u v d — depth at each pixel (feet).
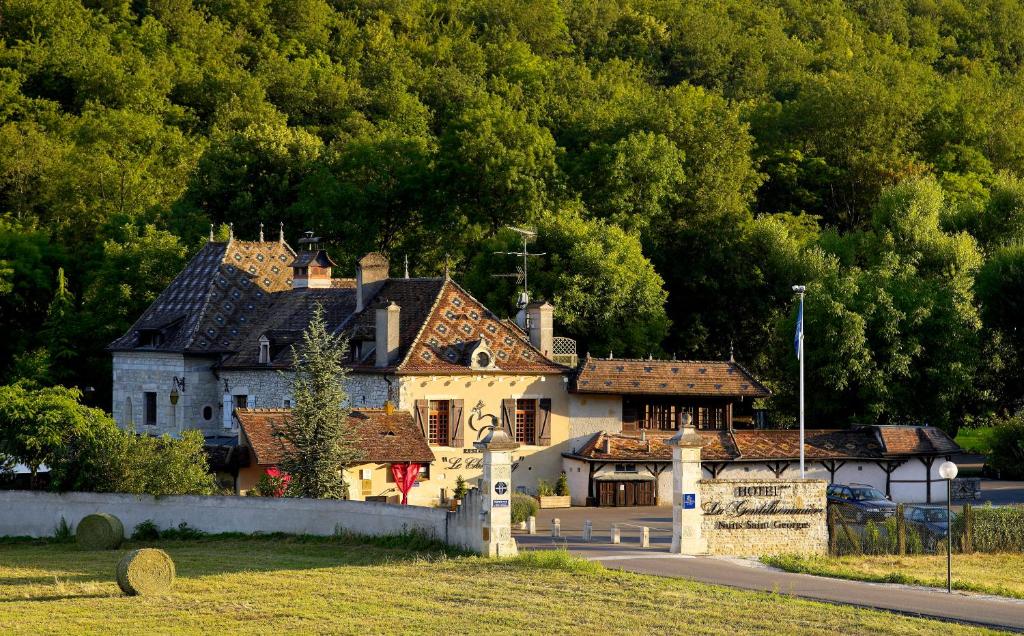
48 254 477.77
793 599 195.11
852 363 372.79
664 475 336.08
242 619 183.62
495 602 192.24
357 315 346.95
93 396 427.33
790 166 590.55
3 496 284.41
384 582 209.46
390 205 515.91
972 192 559.38
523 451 334.44
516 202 489.26
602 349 405.59
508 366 334.24
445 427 327.06
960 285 395.34
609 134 569.23
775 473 335.26
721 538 241.14
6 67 600.39
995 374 411.95
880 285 392.06
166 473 281.74
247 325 369.30
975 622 182.80
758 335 482.28
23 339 456.04
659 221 505.66
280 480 289.74
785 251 467.93
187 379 358.43
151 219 492.54
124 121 567.18
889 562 239.91
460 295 343.67
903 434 344.90
